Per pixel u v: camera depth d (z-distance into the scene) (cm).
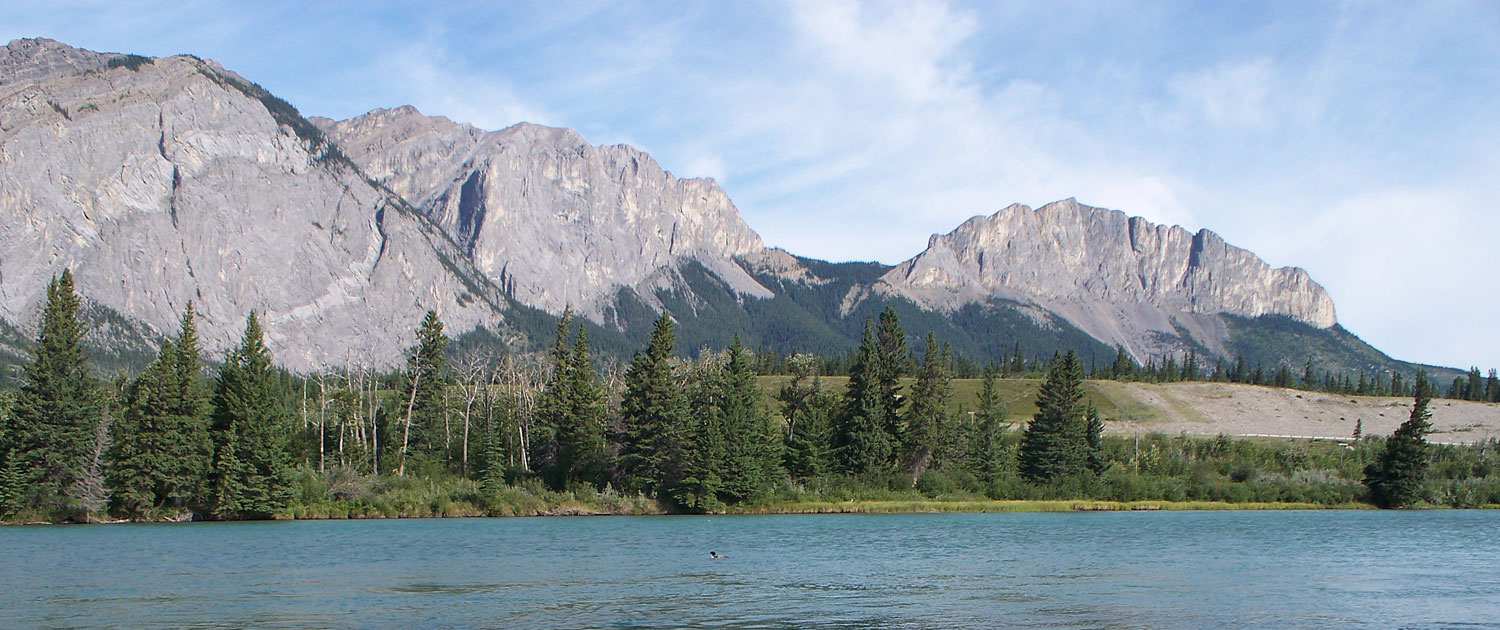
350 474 12875
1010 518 12762
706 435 13200
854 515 13312
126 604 5350
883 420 16000
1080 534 10056
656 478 13450
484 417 16288
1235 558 7756
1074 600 5609
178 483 11550
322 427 14425
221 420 12200
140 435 11525
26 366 11625
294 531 10119
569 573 6650
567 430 14500
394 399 17588
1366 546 8819
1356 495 15888
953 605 5419
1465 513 14412
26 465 11319
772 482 14125
